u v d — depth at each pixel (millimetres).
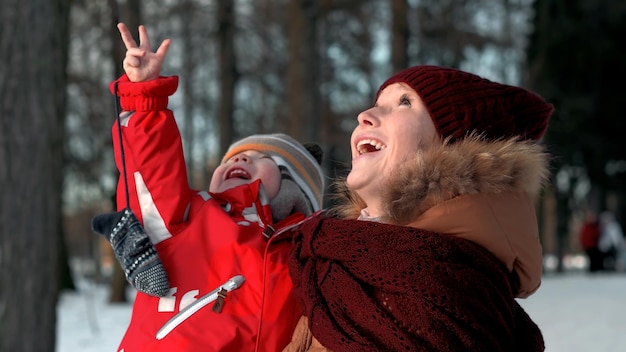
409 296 1692
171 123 2156
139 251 2045
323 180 2678
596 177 23219
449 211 1790
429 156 1837
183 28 17078
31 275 4215
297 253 1973
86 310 12266
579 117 21891
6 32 4211
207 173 21375
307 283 1864
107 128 15469
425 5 19547
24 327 4172
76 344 8461
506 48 22156
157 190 2123
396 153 1937
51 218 4340
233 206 2283
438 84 1955
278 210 2469
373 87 21766
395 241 1745
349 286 1765
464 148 1843
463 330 1668
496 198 1823
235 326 2016
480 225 1773
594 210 24344
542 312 9156
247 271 2096
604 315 8727
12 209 4188
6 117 4195
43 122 4309
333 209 2297
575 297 10945
